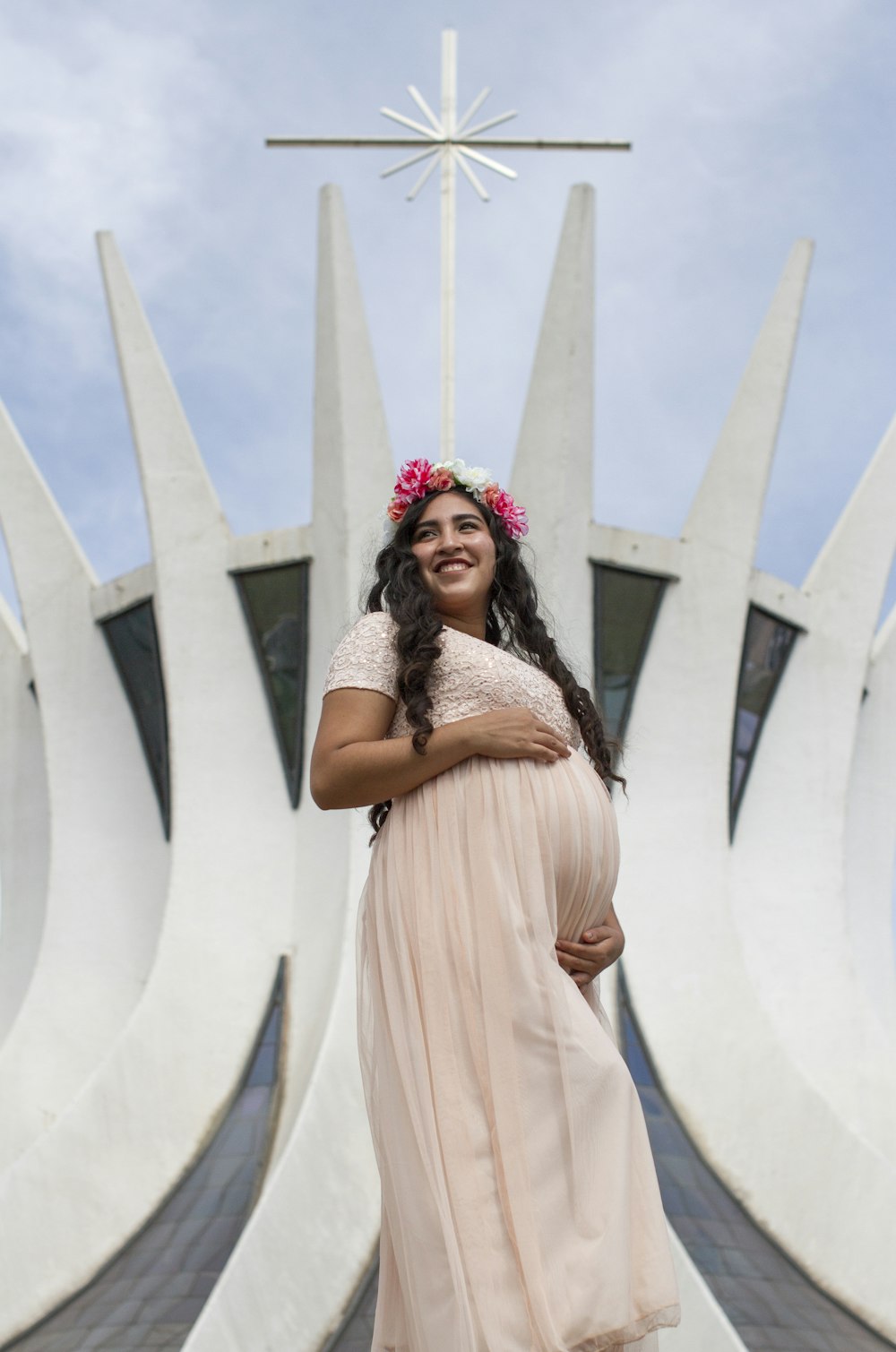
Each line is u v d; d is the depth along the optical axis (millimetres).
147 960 18062
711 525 17984
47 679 19000
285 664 17969
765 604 18719
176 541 18031
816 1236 14414
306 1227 12938
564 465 16938
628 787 17625
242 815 17609
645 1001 16594
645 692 17844
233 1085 16094
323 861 17125
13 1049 17469
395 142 19000
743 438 18000
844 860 19266
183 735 17703
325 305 17359
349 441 17016
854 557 19188
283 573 18047
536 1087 4309
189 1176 15320
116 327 18344
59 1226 14586
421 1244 4219
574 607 17281
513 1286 4109
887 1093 17297
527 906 4477
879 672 20438
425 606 4812
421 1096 4344
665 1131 15414
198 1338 11648
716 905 17172
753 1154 15180
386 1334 4492
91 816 18656
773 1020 17453
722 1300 12961
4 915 19891
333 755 4590
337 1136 13750
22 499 19406
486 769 4602
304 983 16641
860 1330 13586
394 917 4543
